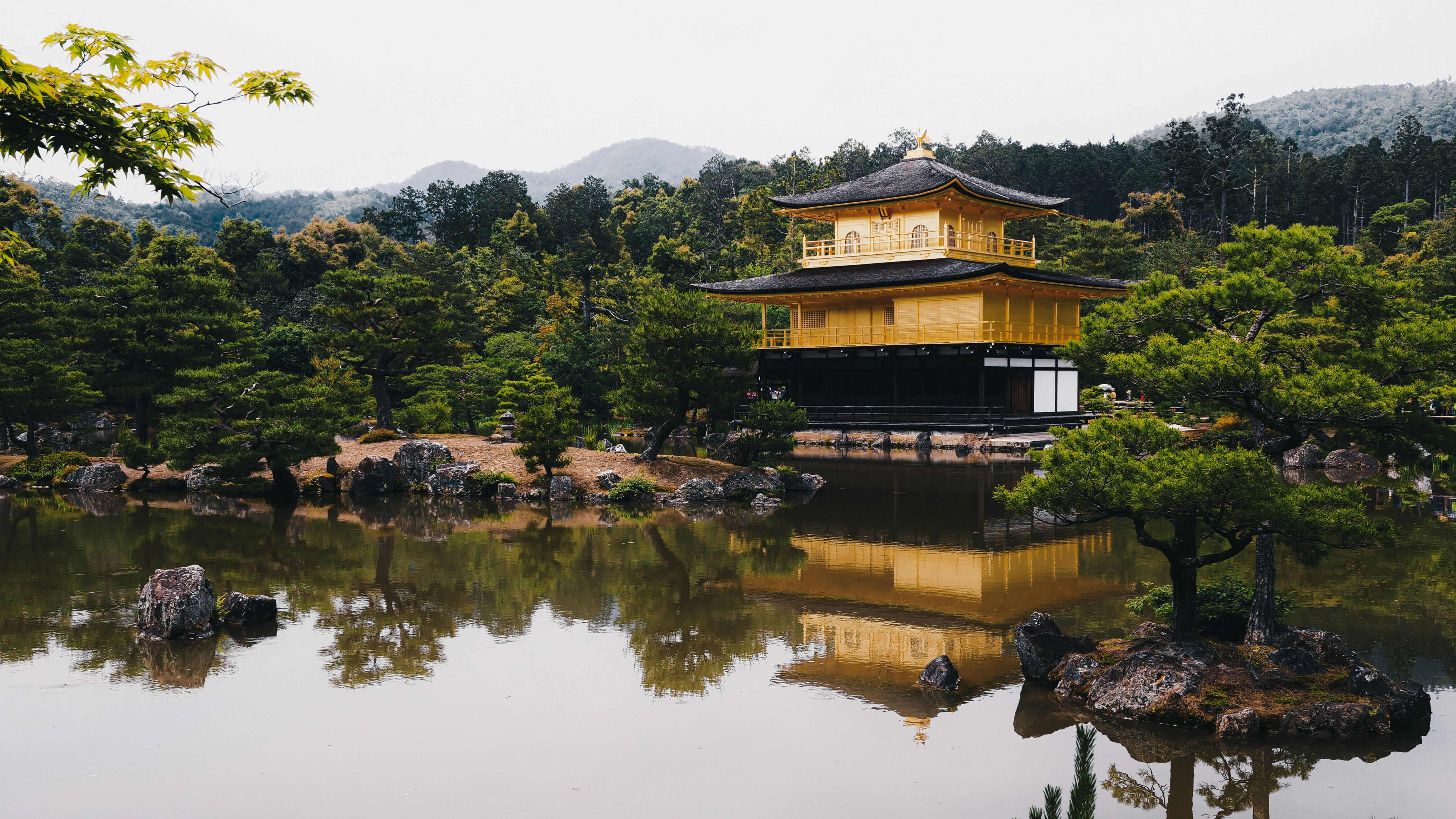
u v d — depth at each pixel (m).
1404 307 17.61
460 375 58.97
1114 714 15.61
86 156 8.61
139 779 13.53
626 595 23.98
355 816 12.45
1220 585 18.78
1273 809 12.55
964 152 176.12
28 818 12.35
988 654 18.92
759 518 34.84
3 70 7.45
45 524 33.66
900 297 64.94
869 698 16.59
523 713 16.05
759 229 119.12
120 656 19.05
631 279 97.94
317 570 26.70
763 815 12.45
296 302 84.38
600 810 12.60
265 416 39.91
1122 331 18.73
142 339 45.03
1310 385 15.11
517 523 34.25
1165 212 126.12
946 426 60.25
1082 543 29.59
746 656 19.00
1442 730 14.95
